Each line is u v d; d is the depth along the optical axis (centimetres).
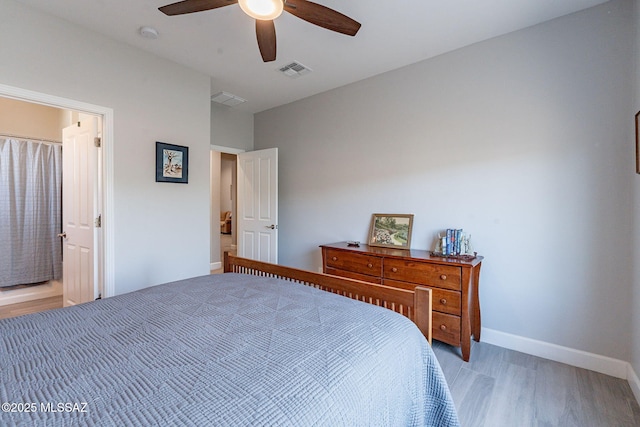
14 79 202
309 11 166
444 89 271
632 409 169
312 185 380
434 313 234
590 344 211
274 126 421
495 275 247
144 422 66
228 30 237
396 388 100
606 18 202
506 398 180
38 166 366
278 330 116
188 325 121
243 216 430
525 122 233
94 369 89
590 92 208
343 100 346
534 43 228
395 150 304
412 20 222
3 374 86
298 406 74
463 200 262
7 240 344
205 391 78
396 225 300
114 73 250
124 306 143
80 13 216
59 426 65
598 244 207
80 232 279
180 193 299
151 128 275
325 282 184
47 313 134
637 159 183
